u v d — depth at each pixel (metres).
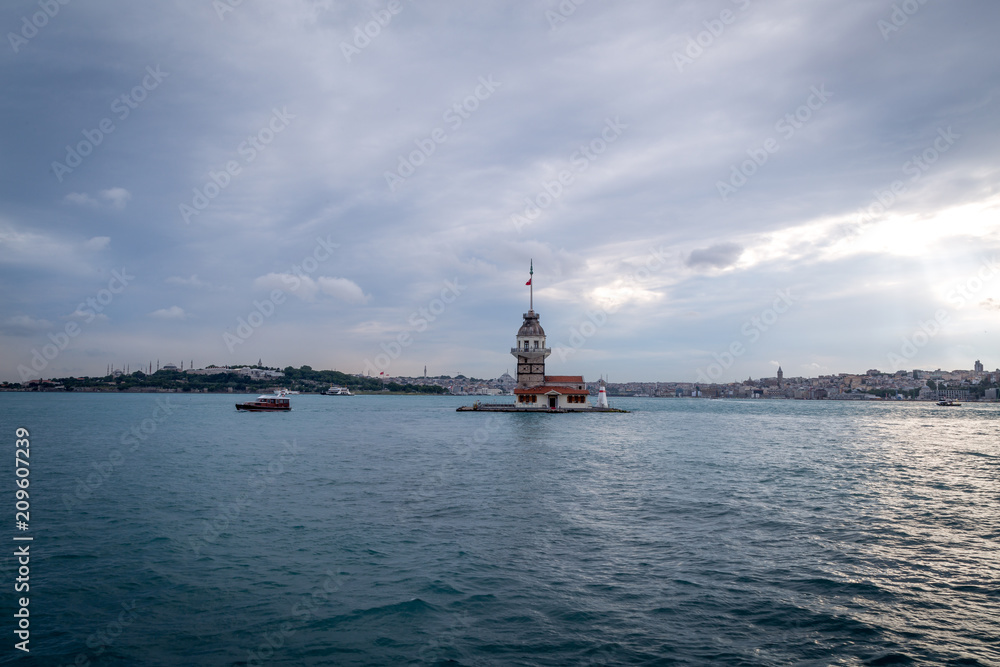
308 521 29.14
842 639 15.79
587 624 16.88
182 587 19.88
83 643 15.70
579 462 52.34
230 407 185.88
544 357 145.38
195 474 44.72
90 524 28.52
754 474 45.25
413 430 92.62
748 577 20.78
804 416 166.38
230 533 26.81
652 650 15.22
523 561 22.66
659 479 42.50
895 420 144.88
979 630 16.34
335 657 14.95
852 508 32.28
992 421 144.75
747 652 15.09
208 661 14.75
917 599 18.64
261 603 18.52
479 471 46.47
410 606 18.22
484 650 15.29
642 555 23.39
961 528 27.73
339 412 162.12
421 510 31.66
